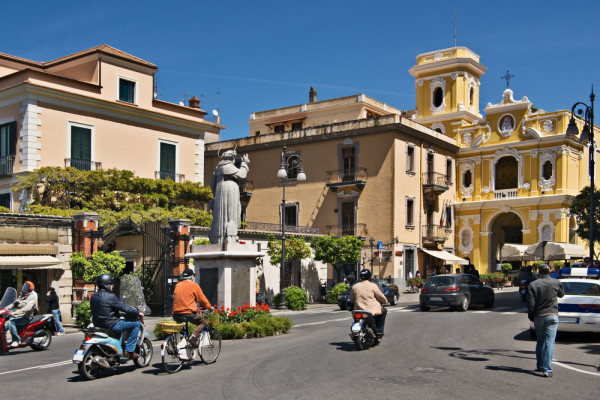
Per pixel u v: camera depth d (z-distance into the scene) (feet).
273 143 161.38
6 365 41.65
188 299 36.14
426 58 182.50
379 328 45.68
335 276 132.16
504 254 134.92
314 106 180.86
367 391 29.30
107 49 118.73
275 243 104.47
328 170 151.94
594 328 46.70
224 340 51.88
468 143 172.24
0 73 120.57
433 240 152.87
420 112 182.50
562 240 153.28
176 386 31.45
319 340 50.31
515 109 164.45
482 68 184.14
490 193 167.12
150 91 124.06
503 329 58.13
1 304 49.08
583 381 31.86
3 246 68.95
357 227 144.77
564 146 155.43
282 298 95.66
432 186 152.76
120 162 116.98
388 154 142.41
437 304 81.87
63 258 75.41
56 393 30.48
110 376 35.06
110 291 35.83
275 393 29.09
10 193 105.70
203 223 111.24
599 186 174.19
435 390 29.45
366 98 172.45
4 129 108.47
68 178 101.60
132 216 95.61
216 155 172.35
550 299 33.60
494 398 27.73
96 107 113.39
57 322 62.39
